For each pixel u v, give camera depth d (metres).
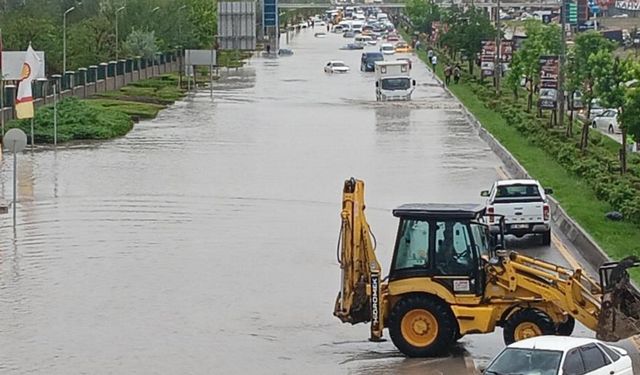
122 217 48.44
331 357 28.25
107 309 33.03
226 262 39.50
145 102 107.50
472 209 28.73
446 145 74.12
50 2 139.88
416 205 29.78
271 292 35.16
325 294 34.88
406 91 111.38
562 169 59.78
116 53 128.00
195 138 79.06
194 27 149.38
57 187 56.72
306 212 49.59
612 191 48.09
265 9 199.62
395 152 70.44
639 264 28.03
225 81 138.38
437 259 28.22
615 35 148.50
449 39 147.62
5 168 63.56
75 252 41.28
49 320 31.81
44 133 75.50
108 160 67.00
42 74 89.56
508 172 61.03
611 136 76.31
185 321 31.72
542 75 78.62
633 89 55.38
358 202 29.02
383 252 40.06
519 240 43.38
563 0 74.06
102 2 141.50
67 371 26.92
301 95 118.12
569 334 28.11
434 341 27.91
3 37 107.94
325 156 68.69
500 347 29.05
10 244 42.81
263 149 72.31
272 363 27.67
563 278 28.03
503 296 27.84
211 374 26.70
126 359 27.94
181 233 44.78
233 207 50.88
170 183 57.91
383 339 29.91
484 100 104.94
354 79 142.00
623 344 28.06
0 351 28.70
